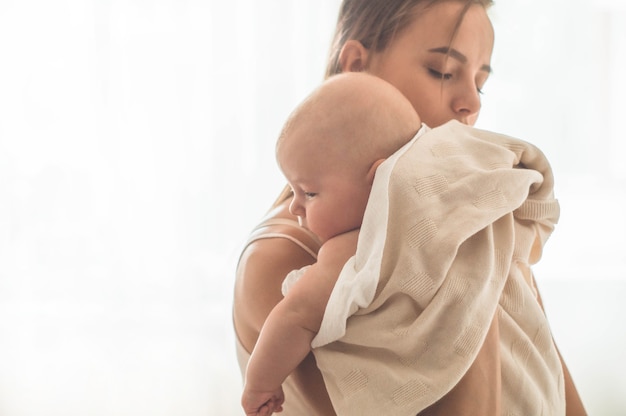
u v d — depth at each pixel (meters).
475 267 0.64
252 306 0.80
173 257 2.78
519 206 0.72
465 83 0.83
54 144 2.79
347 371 0.64
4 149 2.79
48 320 2.77
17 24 2.76
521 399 0.69
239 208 2.78
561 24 2.80
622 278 2.71
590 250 2.79
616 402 2.55
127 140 2.79
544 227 0.77
